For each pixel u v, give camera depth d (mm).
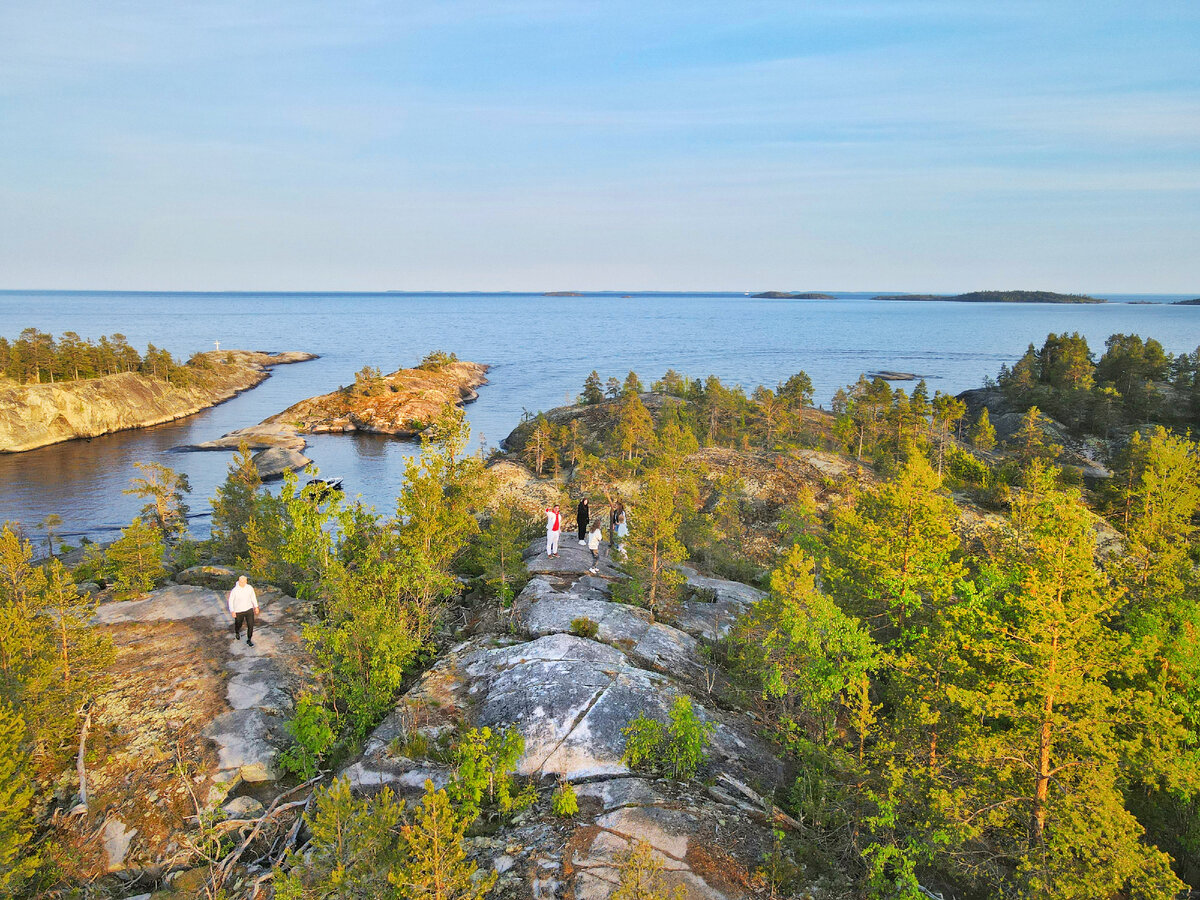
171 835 12367
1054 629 13086
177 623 19828
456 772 13273
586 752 14055
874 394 114375
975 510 53250
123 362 155625
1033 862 11977
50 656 14477
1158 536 41875
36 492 88000
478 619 20828
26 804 11258
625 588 22828
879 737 15102
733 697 17562
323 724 14570
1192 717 16328
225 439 121625
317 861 10070
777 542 48438
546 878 10609
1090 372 138500
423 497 19625
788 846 11852
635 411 96188
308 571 20094
